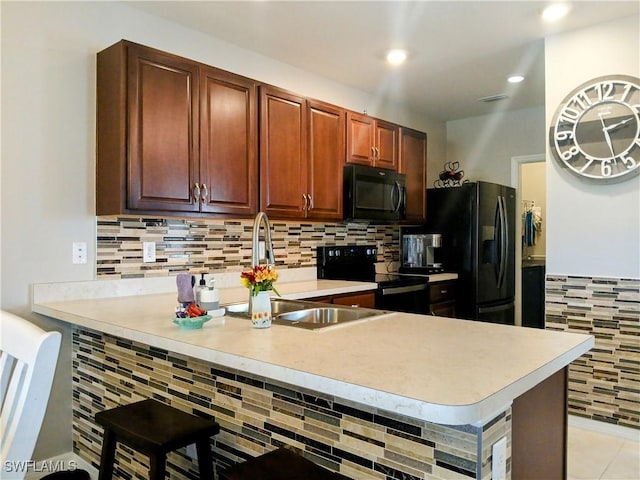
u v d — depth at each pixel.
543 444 1.53
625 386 2.84
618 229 2.84
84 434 2.41
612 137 2.83
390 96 4.36
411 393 1.03
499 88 4.11
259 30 2.98
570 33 2.97
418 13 2.74
